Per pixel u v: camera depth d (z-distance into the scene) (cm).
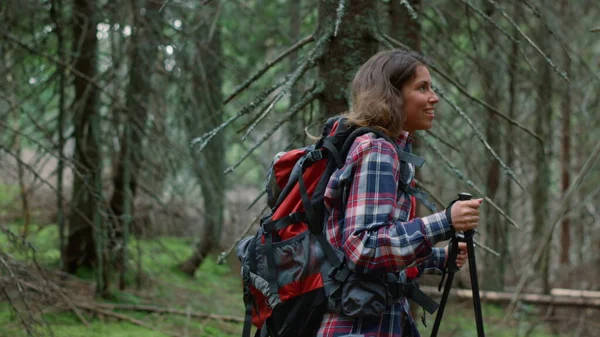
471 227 194
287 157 218
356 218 195
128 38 568
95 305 539
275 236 214
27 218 505
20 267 417
